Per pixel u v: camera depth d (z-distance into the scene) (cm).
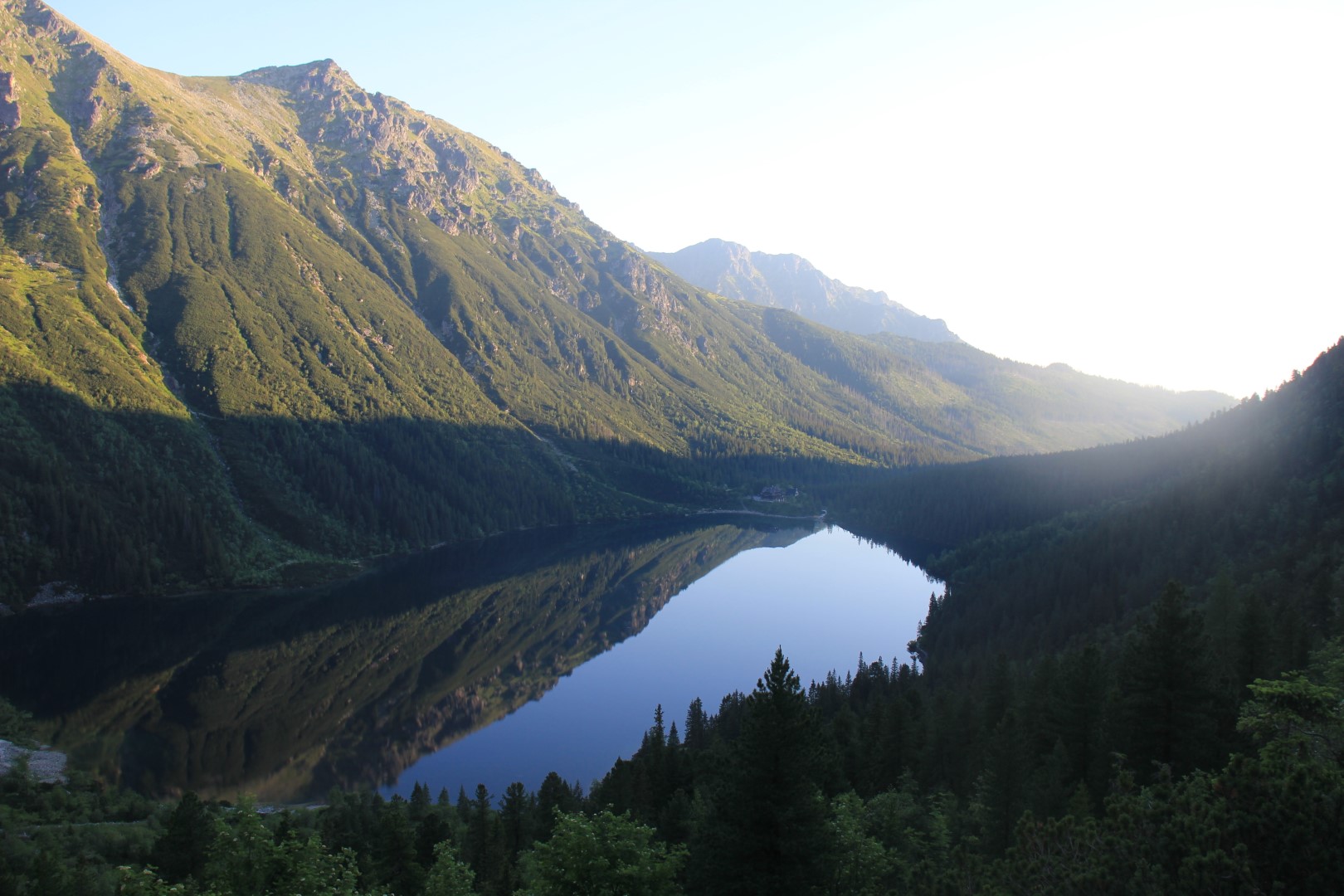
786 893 3522
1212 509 15888
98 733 11069
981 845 5103
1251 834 2166
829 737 6100
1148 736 4869
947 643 15288
